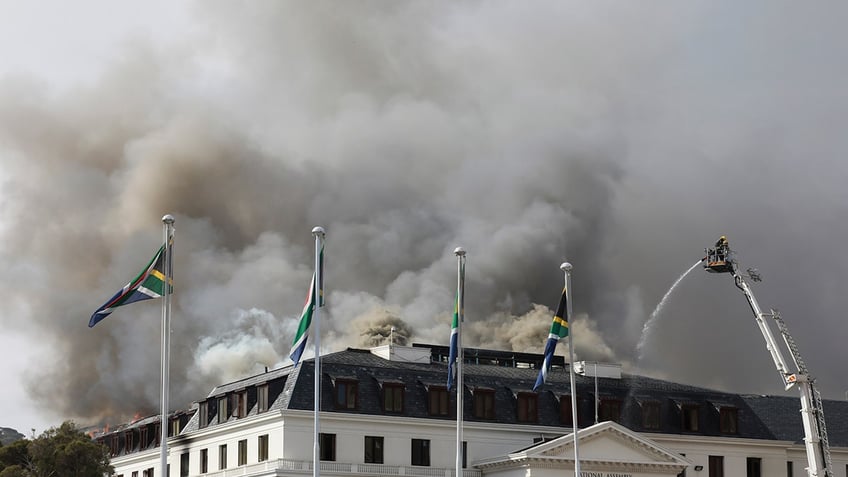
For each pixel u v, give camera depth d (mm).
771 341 104875
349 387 121938
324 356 127188
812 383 102875
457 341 95875
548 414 131500
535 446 119875
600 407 133625
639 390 137500
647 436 132750
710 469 136250
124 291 77125
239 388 127750
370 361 128375
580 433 121750
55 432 143500
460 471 94562
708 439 136250
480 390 128375
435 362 135125
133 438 151250
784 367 103875
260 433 121250
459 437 94812
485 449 126438
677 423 136500
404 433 122812
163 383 76875
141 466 146250
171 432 142125
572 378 103250
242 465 123875
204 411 134125
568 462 121625
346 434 120000
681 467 126438
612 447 123812
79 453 137750
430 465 123500
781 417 144500
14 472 133625
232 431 126062
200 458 132250
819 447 101688
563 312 100375
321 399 120312
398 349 132000
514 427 127875
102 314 76562
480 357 142000
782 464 140500
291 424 117625
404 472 121438
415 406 124688
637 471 124312
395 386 124125
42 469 137375
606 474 122750
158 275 77875
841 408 154750
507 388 131125
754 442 138625
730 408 139375
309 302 86062
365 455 120562
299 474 116750
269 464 117500
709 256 108125
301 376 121438
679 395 139000
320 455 118250
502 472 123312
